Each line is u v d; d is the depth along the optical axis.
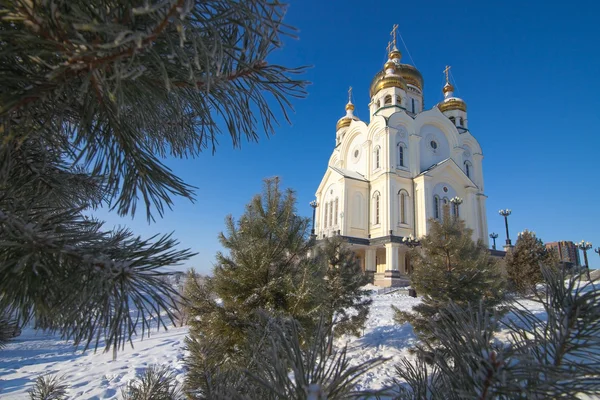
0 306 0.79
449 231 7.52
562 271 0.84
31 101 0.88
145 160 1.26
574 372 0.64
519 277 18.16
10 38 0.76
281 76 1.21
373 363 0.77
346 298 8.55
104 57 0.79
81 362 8.29
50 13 0.72
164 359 8.17
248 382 1.24
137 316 0.83
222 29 1.02
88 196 1.70
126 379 6.60
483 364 0.70
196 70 1.02
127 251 0.86
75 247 0.82
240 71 1.17
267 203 4.57
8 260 0.78
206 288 3.85
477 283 6.48
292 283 3.70
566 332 0.74
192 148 1.72
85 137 1.19
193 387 1.98
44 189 1.31
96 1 0.77
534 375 0.66
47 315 0.80
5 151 0.94
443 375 1.01
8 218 0.81
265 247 4.14
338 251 9.01
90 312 0.80
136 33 0.67
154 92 1.06
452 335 0.81
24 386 6.45
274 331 0.98
